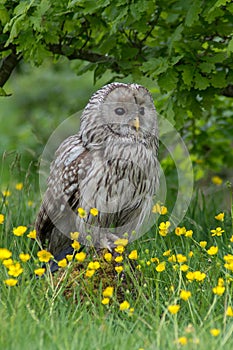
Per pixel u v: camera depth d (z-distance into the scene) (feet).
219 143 55.21
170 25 45.75
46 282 32.58
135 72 44.19
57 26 41.98
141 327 28.94
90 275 30.78
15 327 27.76
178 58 39.91
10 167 45.24
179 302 31.96
